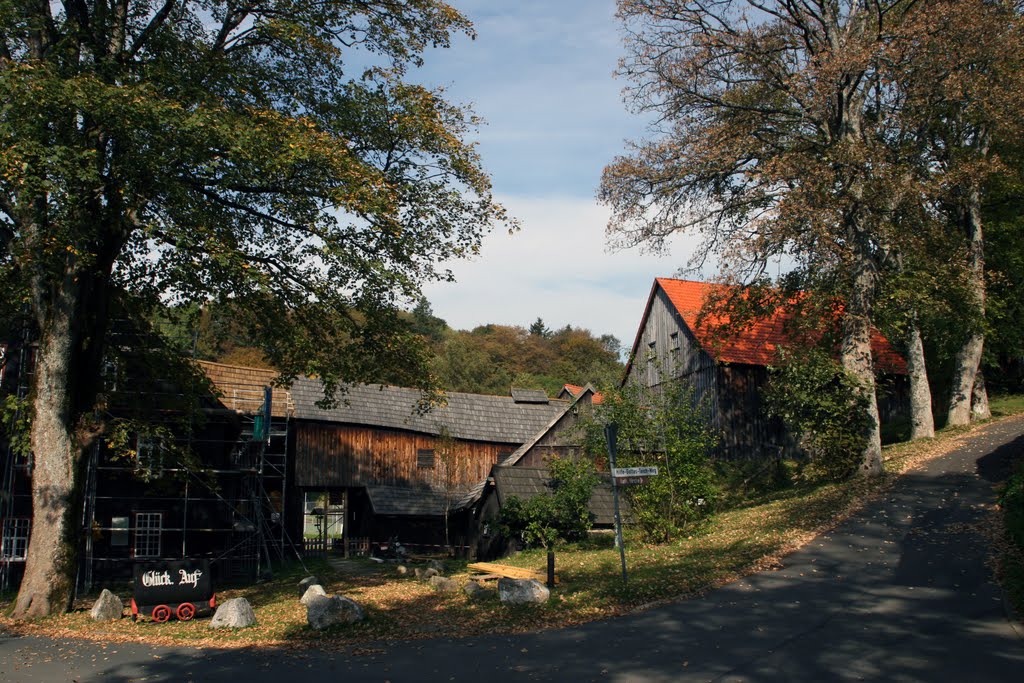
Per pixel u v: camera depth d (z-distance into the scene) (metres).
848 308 24.05
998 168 22.97
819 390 23.70
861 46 21.67
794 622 11.90
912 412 28.81
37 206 16.08
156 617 16.30
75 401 18.31
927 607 12.02
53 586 17.19
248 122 15.98
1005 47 21.70
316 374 19.66
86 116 16.11
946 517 17.00
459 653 11.79
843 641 10.71
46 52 17.53
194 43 18.06
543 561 21.62
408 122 18.22
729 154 23.30
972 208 28.66
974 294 25.70
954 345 30.62
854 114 24.34
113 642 13.84
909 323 27.66
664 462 21.89
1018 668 9.07
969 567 13.77
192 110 15.90
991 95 22.56
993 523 15.84
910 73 22.36
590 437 24.08
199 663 11.77
